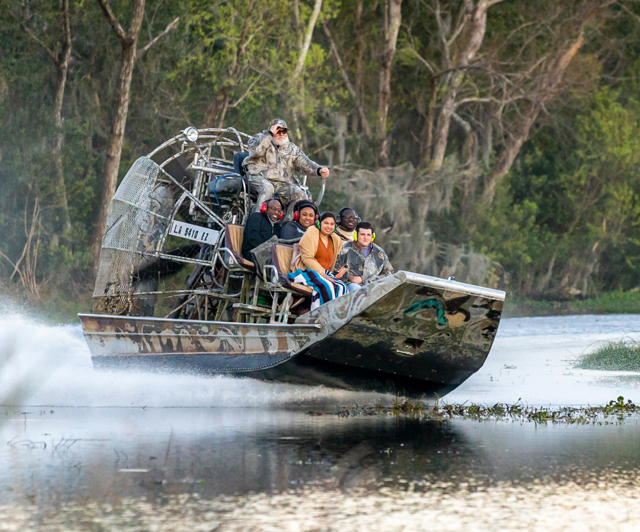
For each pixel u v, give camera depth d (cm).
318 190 13288
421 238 14050
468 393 4034
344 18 15675
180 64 12456
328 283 3566
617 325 9281
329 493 1984
